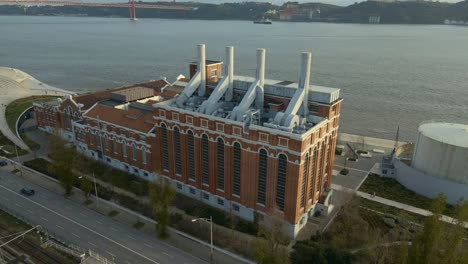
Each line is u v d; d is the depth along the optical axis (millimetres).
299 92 68375
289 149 61594
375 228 68375
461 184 77438
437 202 46469
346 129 138125
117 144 92312
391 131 135875
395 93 187000
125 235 68750
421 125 89625
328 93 68500
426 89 194375
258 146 65438
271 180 65750
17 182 88875
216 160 72875
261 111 73438
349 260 55969
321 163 72312
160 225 67000
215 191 75438
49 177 91062
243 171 69062
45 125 121938
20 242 64875
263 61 71562
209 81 84562
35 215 74688
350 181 89750
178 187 82812
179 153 78812
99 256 61562
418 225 69562
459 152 76875
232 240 66188
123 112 94000
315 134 64688
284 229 66438
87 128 99062
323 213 73875
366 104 168625
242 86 77562
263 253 54656
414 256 46906
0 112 134000
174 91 114125
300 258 58375
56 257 61062
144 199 80875
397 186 87312
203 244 66000
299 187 63781
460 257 46656
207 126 70938
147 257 62812
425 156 83062
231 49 74125
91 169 94375
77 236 68062
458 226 47250
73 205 78938
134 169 91125
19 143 111125
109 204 79250
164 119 78000
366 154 105625
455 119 147250
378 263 56469
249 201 70562
